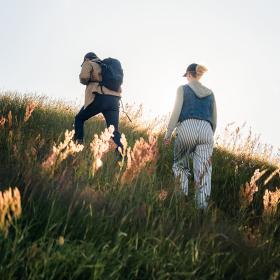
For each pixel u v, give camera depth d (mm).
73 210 3062
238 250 3330
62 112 7844
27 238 2756
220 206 4723
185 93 4875
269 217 3984
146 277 2723
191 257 2947
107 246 2734
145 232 3018
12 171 3617
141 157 3674
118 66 5867
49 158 3504
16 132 4945
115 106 5805
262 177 5816
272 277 2896
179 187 4102
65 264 2486
